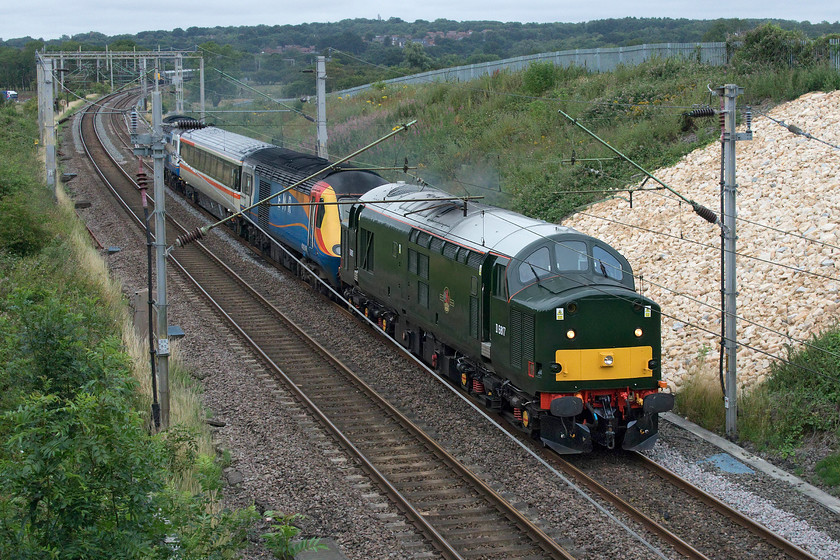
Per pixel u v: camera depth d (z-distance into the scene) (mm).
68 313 12133
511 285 16484
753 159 28469
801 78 32812
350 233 25875
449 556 12312
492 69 57500
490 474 15305
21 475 8430
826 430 16188
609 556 12273
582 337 15508
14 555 8391
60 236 30172
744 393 17891
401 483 14984
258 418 18094
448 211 20641
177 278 30109
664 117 34938
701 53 44625
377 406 19031
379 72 90375
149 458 9320
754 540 12734
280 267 32375
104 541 8773
